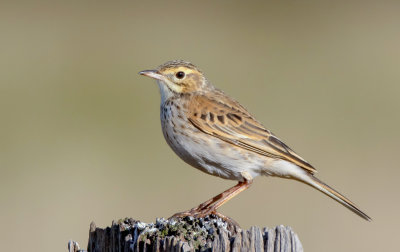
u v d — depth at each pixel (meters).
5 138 17.06
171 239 6.32
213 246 6.17
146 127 17.52
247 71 20.17
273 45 22.00
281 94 19.06
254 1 25.12
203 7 24.67
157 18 23.45
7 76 19.19
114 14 23.55
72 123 17.62
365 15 24.47
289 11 24.67
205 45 21.70
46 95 18.64
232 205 15.24
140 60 20.64
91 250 6.94
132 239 6.71
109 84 19.38
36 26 22.03
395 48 22.05
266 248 6.12
